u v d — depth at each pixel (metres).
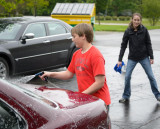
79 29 3.06
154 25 43.97
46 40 7.89
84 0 50.97
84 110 2.35
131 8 94.56
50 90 2.90
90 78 3.12
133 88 6.96
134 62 5.77
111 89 6.93
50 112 2.12
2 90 2.03
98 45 16.47
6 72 7.08
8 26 7.68
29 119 1.98
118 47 15.55
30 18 8.23
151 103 5.76
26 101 2.06
